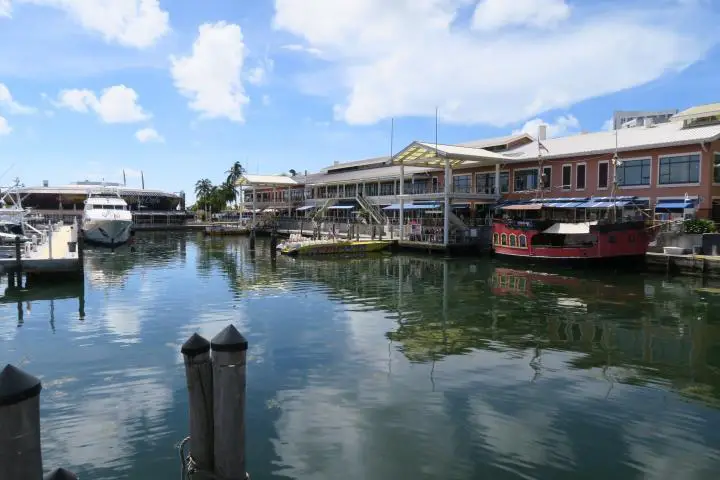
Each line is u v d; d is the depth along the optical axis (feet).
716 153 111.24
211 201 417.69
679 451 28.96
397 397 36.45
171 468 26.81
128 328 57.06
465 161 152.66
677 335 53.78
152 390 37.91
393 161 152.87
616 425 32.19
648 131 133.80
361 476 26.11
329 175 260.21
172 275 102.53
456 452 28.60
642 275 97.09
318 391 37.55
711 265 89.15
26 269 83.97
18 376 14.96
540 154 137.28
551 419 33.04
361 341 51.52
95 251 158.51
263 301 73.67
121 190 310.04
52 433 30.81
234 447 21.31
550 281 91.61
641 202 120.16
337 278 98.32
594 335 53.88
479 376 40.93
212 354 21.29
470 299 74.84
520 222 115.34
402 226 157.58
